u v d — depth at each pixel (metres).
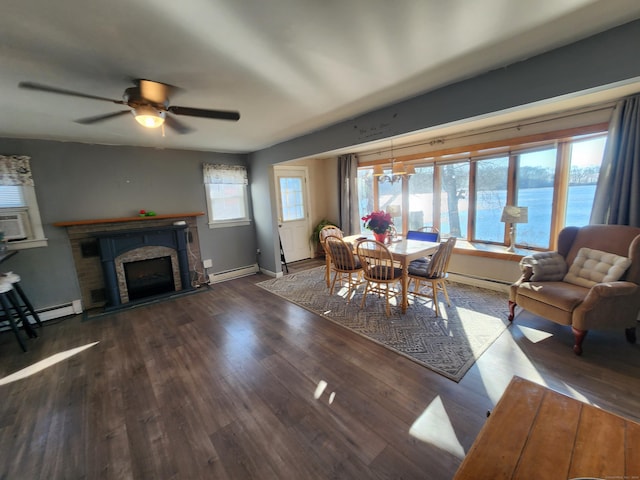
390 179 4.16
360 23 1.39
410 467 1.43
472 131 3.91
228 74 1.86
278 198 5.64
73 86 1.96
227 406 1.92
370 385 2.06
